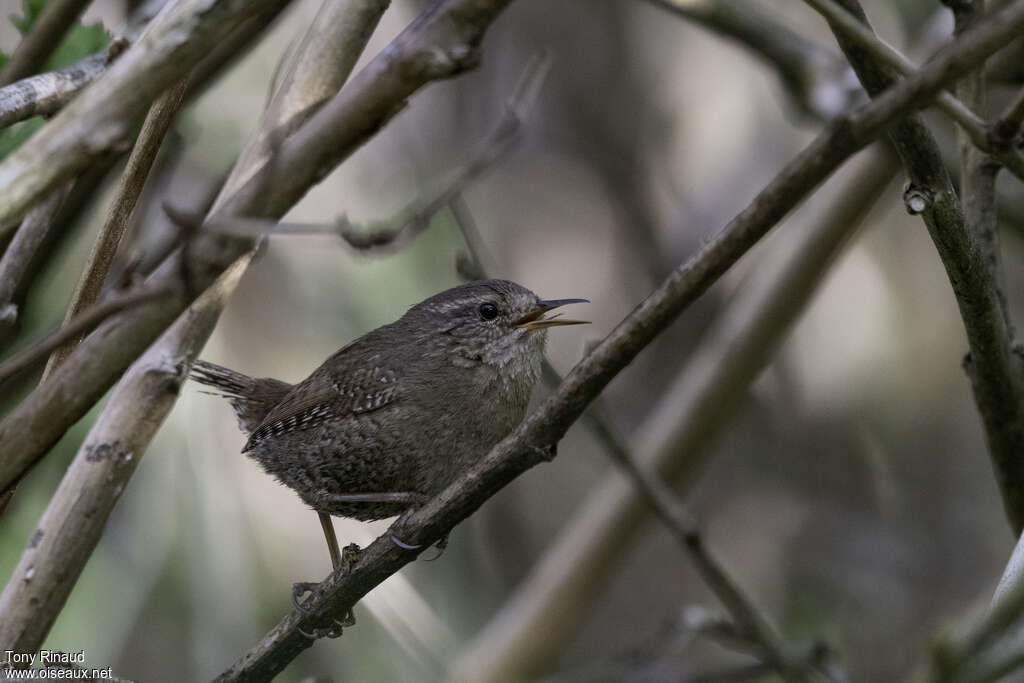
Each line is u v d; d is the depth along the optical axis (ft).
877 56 13.83
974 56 12.32
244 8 12.83
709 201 43.34
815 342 42.78
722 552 44.27
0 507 14.93
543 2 44.39
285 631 19.81
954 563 41.19
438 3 13.14
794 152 42.91
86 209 22.27
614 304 43.29
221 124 32.60
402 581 30.17
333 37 17.11
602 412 27.66
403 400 26.30
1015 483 20.92
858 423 43.11
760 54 34.09
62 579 15.94
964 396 41.96
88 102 12.62
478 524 41.09
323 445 26.63
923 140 16.51
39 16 20.65
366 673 31.71
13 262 16.56
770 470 45.32
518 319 27.50
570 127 44.52
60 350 15.87
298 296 34.32
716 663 39.04
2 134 20.02
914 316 42.01
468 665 32.78
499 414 27.04
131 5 26.16
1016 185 32.27
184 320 16.88
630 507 33.24
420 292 34.60
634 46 44.14
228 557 30.35
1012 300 41.65
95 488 16.19
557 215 44.01
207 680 29.25
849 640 38.83
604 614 44.55
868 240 42.19
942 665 14.20
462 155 37.83
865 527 42.52
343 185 36.55
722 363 34.01
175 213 13.11
